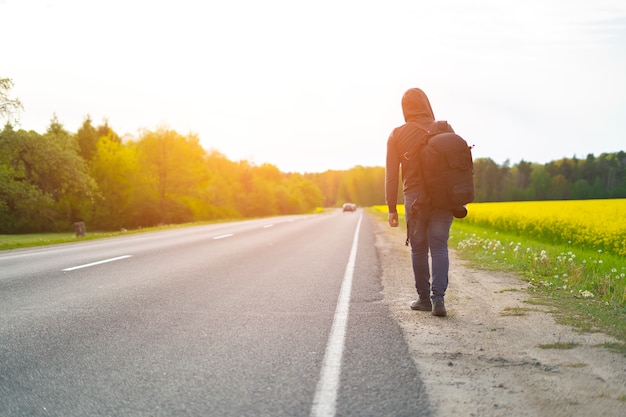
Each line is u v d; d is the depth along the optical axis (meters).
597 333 3.60
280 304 4.83
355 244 11.95
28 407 2.40
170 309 4.64
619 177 66.75
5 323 4.14
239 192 89.62
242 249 10.73
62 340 3.59
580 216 16.23
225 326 3.97
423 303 4.48
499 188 90.94
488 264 7.76
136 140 53.38
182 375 2.82
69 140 33.44
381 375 2.76
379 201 187.25
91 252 10.70
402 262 8.24
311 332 3.74
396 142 4.39
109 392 2.58
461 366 2.90
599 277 5.69
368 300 5.00
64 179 32.19
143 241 14.02
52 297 5.29
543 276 6.36
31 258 9.67
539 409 2.27
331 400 2.41
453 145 4.07
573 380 2.64
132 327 3.96
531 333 3.62
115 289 5.75
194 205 56.81
